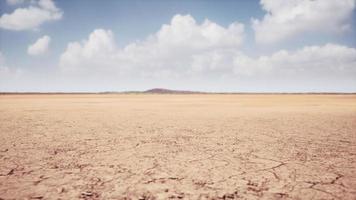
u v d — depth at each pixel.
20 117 13.22
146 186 3.71
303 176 4.16
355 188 3.65
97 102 31.81
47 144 6.55
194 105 25.59
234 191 3.54
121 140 7.15
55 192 3.48
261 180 3.98
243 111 17.62
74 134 8.09
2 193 3.43
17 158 5.18
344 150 5.98
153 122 11.31
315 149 6.07
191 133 8.41
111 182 3.87
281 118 13.05
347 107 21.94
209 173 4.30
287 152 5.79
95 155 5.46
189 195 3.41
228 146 6.41
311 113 15.99
